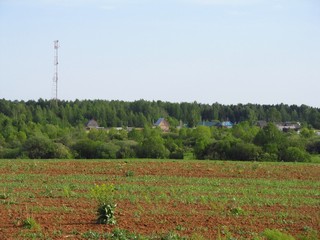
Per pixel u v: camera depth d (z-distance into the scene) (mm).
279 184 44969
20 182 43875
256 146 79062
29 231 25203
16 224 26625
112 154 81375
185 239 23922
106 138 99000
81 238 24062
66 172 51844
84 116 189875
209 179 47594
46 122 156250
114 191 38250
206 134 103750
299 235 25141
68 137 92188
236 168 57094
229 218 29141
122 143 85875
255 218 29391
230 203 34312
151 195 37031
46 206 32062
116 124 193250
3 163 59438
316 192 40219
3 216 28828
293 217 30047
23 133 102938
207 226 26953
